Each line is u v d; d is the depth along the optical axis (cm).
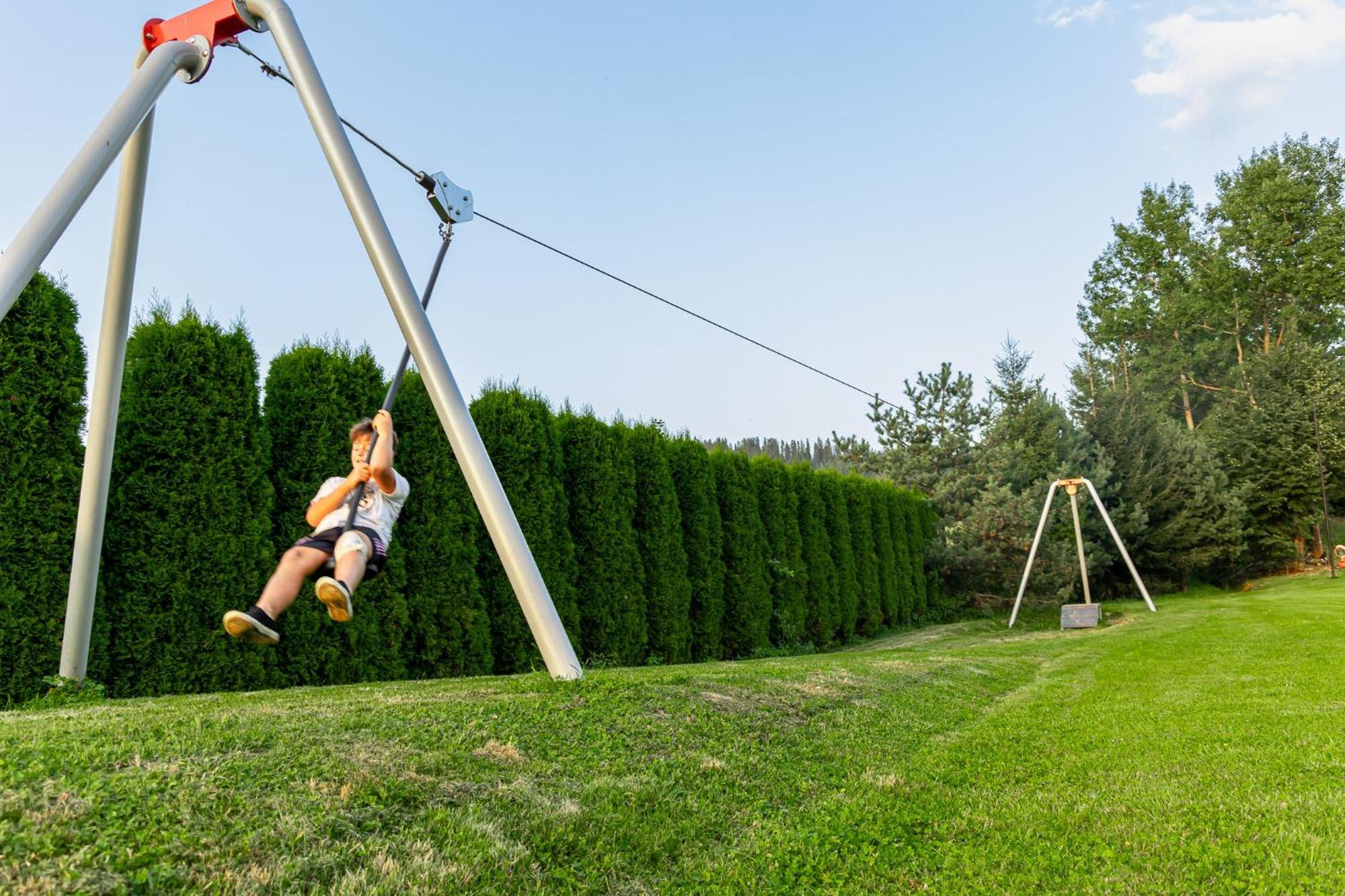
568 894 328
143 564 826
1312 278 4541
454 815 364
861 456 3366
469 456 636
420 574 1077
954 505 3059
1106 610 2838
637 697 607
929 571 2983
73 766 339
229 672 866
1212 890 337
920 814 469
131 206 654
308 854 307
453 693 593
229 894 275
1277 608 2134
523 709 536
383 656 1018
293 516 972
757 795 482
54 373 784
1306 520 3738
